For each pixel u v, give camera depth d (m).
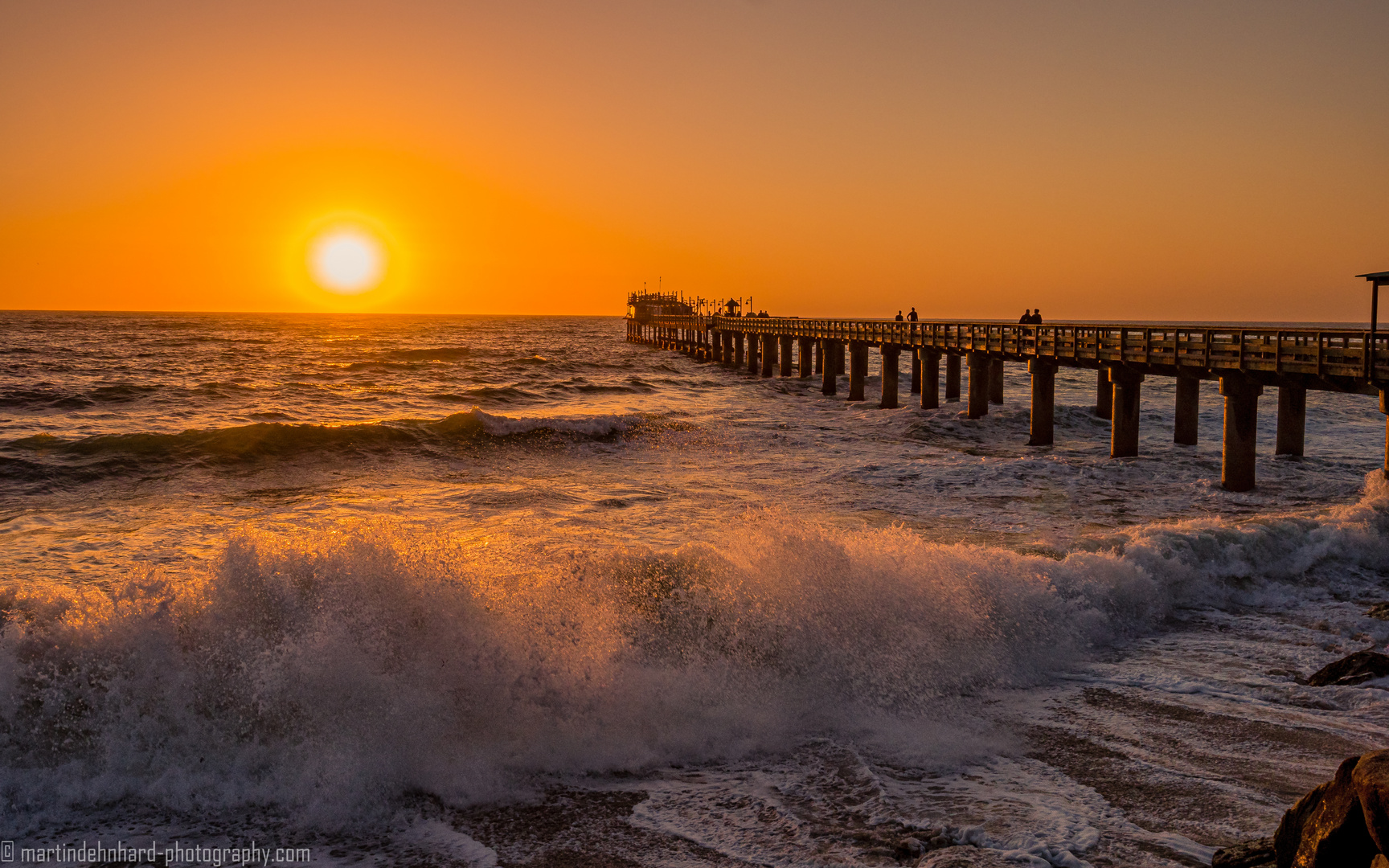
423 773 5.94
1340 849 3.67
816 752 6.42
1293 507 16.38
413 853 5.19
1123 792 5.73
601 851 5.14
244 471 19.31
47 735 5.90
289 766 5.90
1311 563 11.25
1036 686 7.70
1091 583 9.54
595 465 21.73
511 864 5.04
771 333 54.06
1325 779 5.93
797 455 23.38
